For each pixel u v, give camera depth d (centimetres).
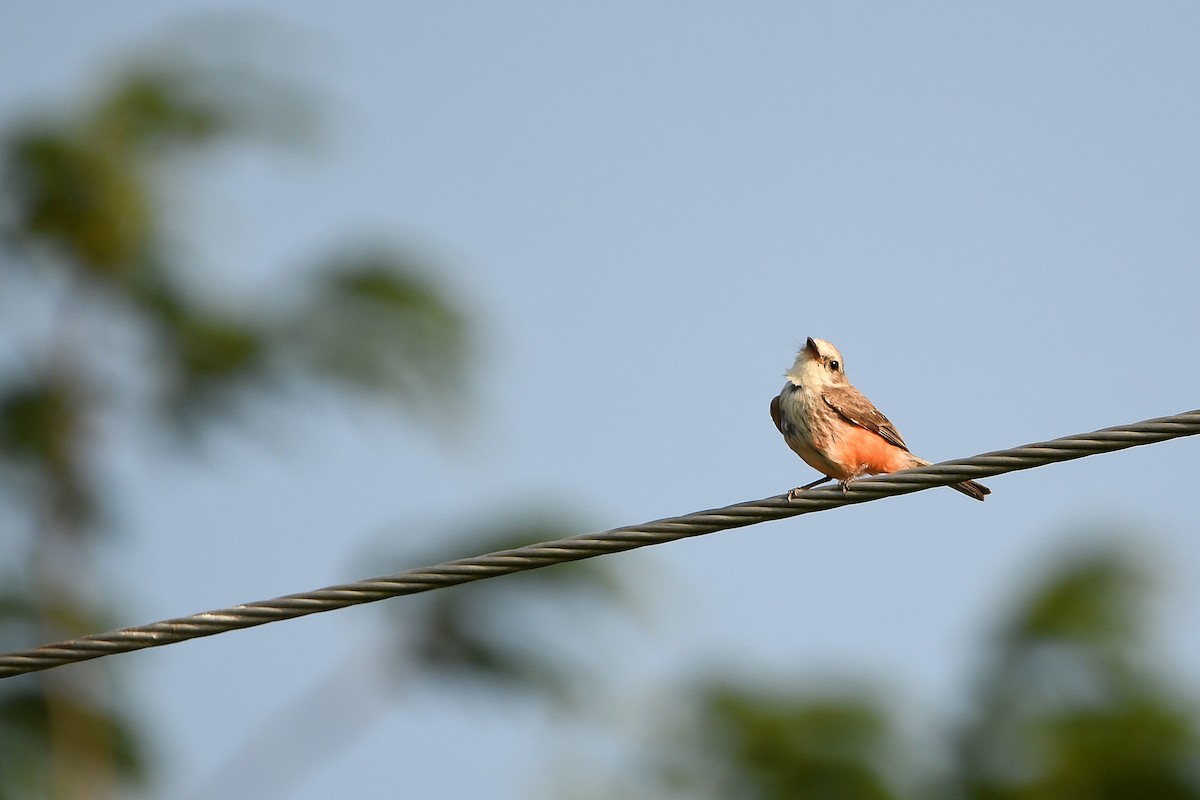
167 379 1619
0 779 1447
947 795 1402
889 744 1407
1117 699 1389
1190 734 1376
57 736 1473
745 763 1405
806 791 1393
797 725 1407
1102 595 1407
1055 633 1405
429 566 1150
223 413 1620
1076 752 1377
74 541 1580
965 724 1425
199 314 1623
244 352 1591
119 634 1138
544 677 1449
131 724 1496
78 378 1630
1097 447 1134
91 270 1644
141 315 1641
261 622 1143
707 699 1423
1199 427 1109
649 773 1420
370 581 1147
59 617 1533
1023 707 1407
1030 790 1381
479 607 1447
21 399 1605
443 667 1464
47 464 1594
